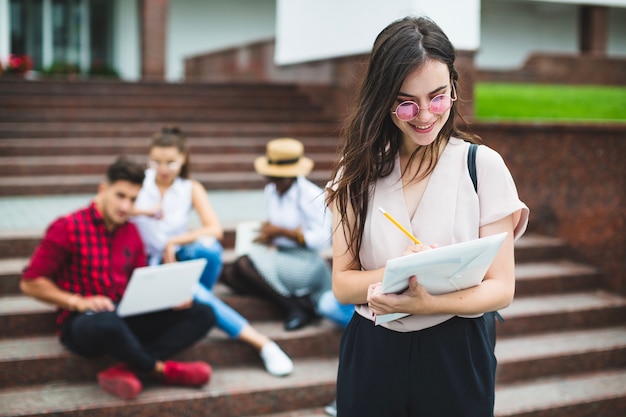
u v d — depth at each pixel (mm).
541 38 20438
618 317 5203
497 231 2203
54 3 18406
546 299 5332
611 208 5523
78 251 3760
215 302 4141
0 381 3830
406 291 2119
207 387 3896
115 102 9883
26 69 14070
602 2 14414
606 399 4266
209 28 19234
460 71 2305
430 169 2252
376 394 2309
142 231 4203
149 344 3877
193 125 9281
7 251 4980
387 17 8758
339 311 4301
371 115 2141
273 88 11039
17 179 7156
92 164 7605
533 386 4430
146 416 3693
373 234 2279
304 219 4488
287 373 4090
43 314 4215
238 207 6547
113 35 18641
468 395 2258
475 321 2291
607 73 14438
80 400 3689
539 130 5957
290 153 4410
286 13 12078
